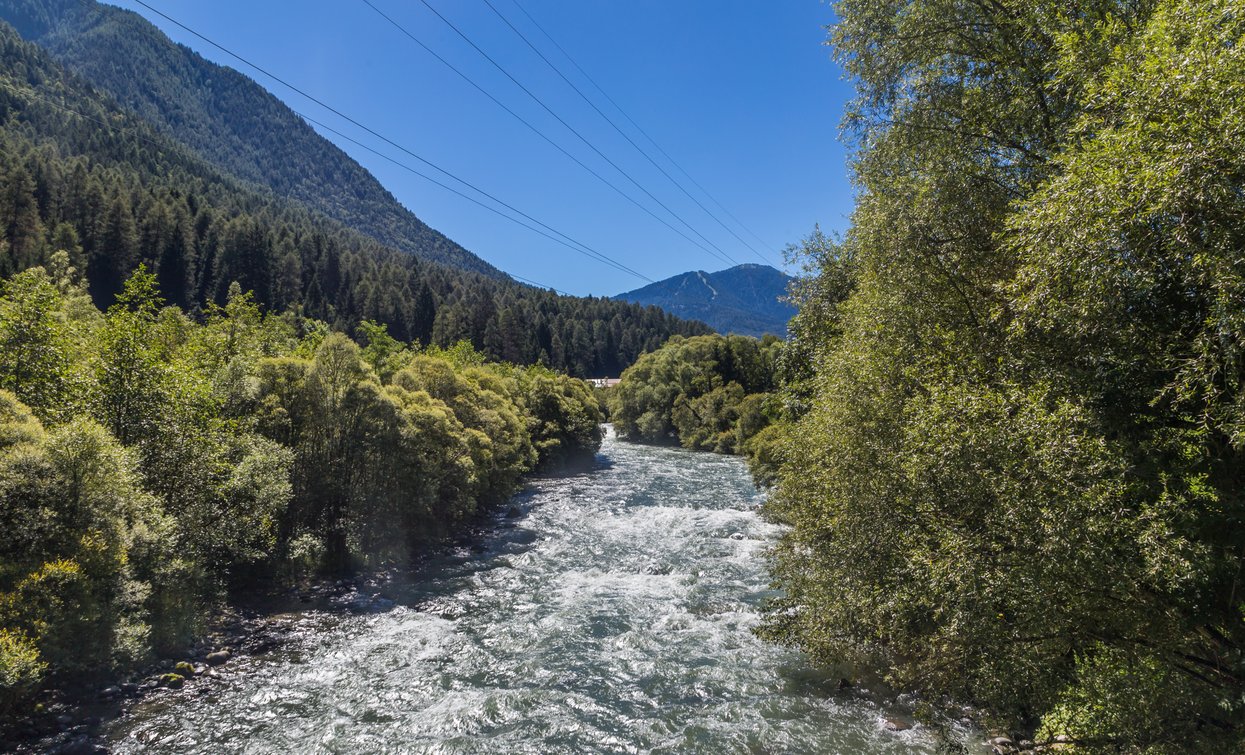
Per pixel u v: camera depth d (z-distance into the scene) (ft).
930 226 53.57
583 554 110.63
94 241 371.76
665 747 50.55
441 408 125.70
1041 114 51.85
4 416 52.90
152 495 64.39
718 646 70.79
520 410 211.61
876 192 64.80
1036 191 43.62
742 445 275.39
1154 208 28.58
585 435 245.24
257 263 422.82
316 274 518.37
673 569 100.99
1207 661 33.91
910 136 60.49
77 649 51.34
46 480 50.34
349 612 79.51
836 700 58.03
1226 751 31.35
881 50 62.34
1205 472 32.14
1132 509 33.01
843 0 64.13
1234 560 31.01
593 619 79.05
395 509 101.40
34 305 68.44
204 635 68.49
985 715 50.37
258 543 83.66
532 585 93.09
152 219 397.39
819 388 68.44
